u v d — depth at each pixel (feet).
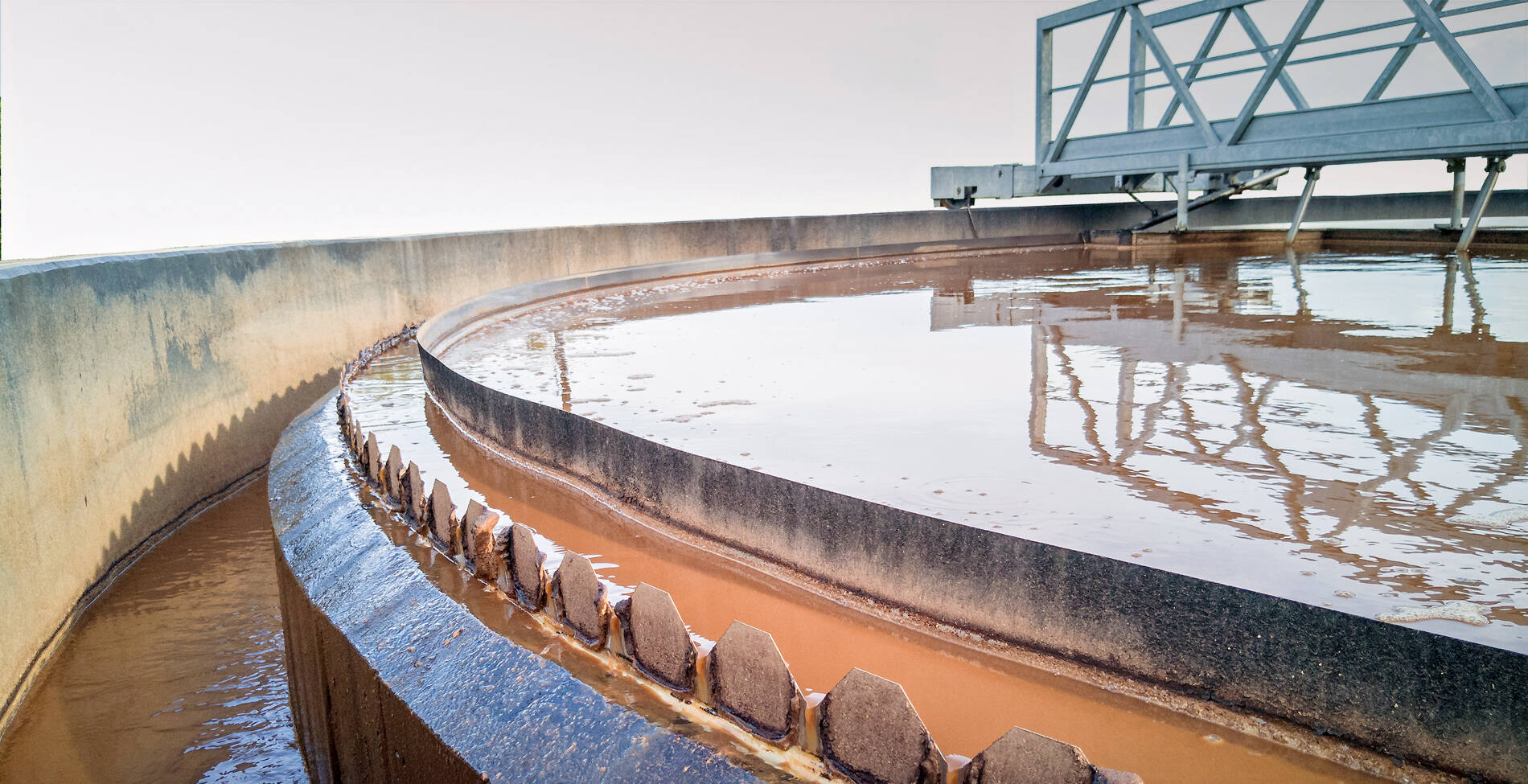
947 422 16.49
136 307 22.89
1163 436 14.74
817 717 6.83
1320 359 20.29
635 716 7.66
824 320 32.96
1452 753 6.88
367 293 39.37
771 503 12.14
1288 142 46.14
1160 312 29.43
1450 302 29.22
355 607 11.60
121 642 17.49
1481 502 11.05
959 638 10.00
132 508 21.57
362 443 16.53
